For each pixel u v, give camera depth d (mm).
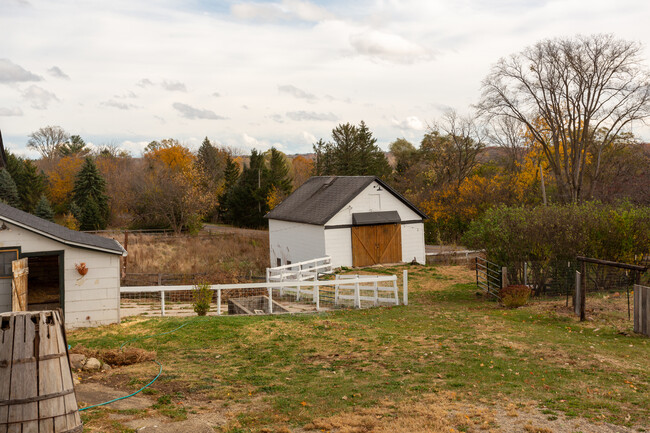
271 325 16266
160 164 85312
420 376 11172
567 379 10867
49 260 23391
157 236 54719
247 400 9602
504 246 22797
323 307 21109
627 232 21422
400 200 35938
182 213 59688
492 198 52250
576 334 15047
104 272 17062
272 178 73812
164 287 18781
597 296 20828
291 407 9227
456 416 8688
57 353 6180
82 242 16688
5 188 65062
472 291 24578
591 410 9016
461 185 55281
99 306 16969
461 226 52438
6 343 5945
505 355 12789
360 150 76812
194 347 13906
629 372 11320
